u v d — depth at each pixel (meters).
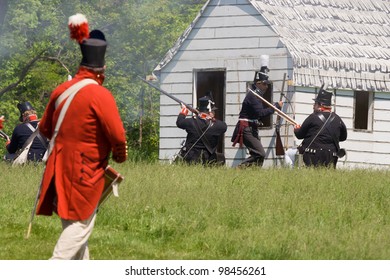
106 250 18.98
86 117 15.09
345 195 24.19
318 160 34.56
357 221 21.05
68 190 15.05
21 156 32.72
